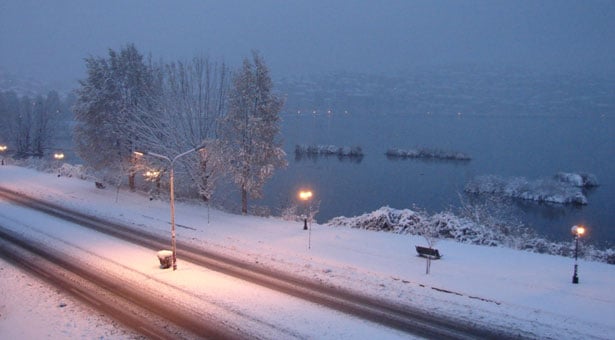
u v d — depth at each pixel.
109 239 31.12
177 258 26.97
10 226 34.47
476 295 21.05
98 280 23.56
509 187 58.59
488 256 27.02
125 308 20.20
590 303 20.06
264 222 36.12
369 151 102.25
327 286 22.44
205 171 40.66
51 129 97.81
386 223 34.31
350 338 17.34
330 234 32.19
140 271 24.73
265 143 38.56
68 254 27.84
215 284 22.78
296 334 17.69
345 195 56.69
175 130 43.22
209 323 18.69
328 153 96.38
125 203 42.75
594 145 119.00
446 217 33.75
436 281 22.81
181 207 41.41
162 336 17.67
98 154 47.88
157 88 45.94
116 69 47.66
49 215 38.09
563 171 73.94
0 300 21.20
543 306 19.80
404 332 17.78
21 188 49.72
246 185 39.00
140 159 45.69
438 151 93.06
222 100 44.03
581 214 50.06
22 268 25.47
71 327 18.48
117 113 47.50
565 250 29.80
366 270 24.50
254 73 38.66
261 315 19.31
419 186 63.31
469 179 65.44
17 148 90.38
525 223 46.16
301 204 50.44
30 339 17.59
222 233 32.44
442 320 18.72
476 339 17.19
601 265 25.50
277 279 23.44
